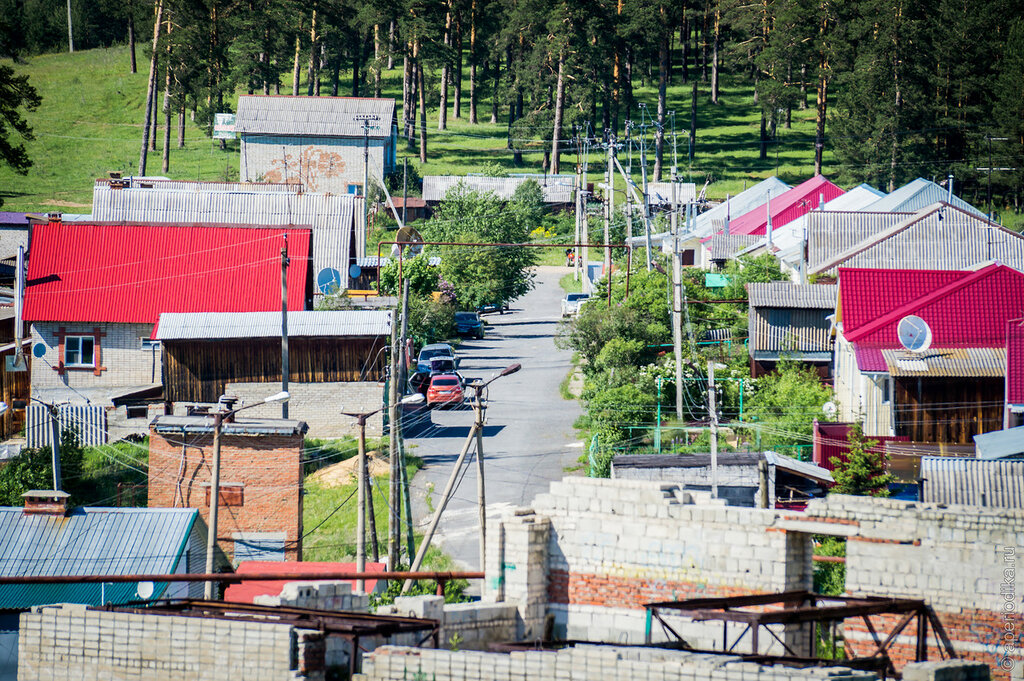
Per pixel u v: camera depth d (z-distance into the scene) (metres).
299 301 177.62
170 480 122.12
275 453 121.31
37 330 171.12
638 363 164.75
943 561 65.44
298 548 120.94
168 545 99.94
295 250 183.50
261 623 58.56
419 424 154.75
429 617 65.31
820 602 65.62
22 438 155.62
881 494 109.62
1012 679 63.78
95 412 149.25
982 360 130.50
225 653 58.91
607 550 70.44
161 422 122.25
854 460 111.00
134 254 180.88
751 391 149.88
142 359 171.12
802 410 140.25
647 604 61.53
